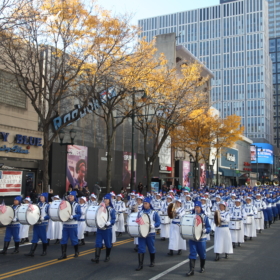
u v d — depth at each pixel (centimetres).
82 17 1792
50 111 1719
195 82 2712
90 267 992
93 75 1967
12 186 1977
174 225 1202
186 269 992
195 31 12500
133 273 932
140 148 3881
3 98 2278
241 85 11881
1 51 1930
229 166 7300
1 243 1371
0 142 2230
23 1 1545
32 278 869
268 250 1323
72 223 1115
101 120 3238
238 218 1364
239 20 11988
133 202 1712
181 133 3619
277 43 16262
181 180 4884
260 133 11550
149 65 2180
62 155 2698
